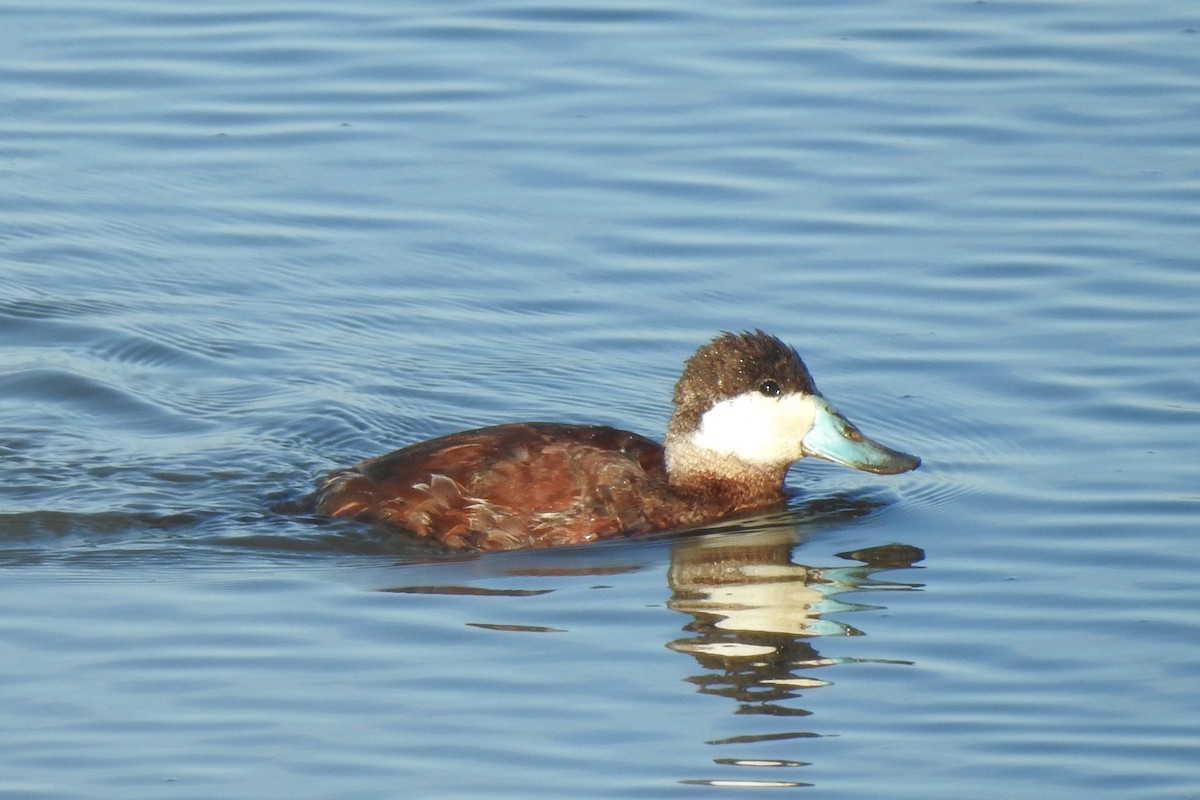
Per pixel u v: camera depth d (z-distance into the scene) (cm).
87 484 1280
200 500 1258
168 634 1040
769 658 1017
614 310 1566
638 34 2033
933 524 1232
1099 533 1199
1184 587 1109
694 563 1160
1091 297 1550
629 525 1207
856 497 1294
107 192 1742
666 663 1008
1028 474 1301
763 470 1261
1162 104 1852
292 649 1022
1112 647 1031
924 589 1119
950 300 1559
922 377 1452
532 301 1581
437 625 1054
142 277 1617
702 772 895
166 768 895
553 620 1063
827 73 1938
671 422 1259
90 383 1454
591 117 1859
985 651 1029
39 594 1098
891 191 1727
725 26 2052
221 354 1505
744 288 1588
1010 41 1995
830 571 1148
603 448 1231
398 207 1716
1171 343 1472
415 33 2041
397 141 1825
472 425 1399
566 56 1984
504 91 1912
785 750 918
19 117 1866
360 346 1522
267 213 1708
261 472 1309
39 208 1711
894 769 900
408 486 1194
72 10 2105
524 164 1781
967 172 1756
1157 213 1672
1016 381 1438
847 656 1022
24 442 1350
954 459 1339
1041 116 1844
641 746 920
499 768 898
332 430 1387
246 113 1880
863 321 1535
